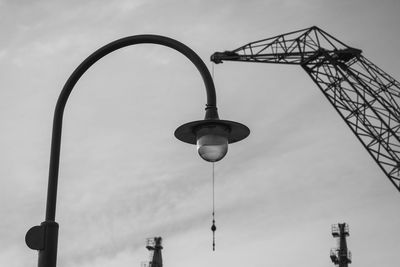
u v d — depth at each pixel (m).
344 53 59.56
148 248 81.12
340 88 60.16
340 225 76.94
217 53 62.28
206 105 12.26
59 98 12.52
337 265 75.75
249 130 12.51
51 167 12.18
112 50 12.56
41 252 11.72
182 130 12.57
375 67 59.50
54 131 12.37
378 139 58.22
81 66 12.56
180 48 12.29
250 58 62.03
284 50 62.16
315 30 61.19
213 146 12.23
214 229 16.14
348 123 59.62
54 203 12.01
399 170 57.34
